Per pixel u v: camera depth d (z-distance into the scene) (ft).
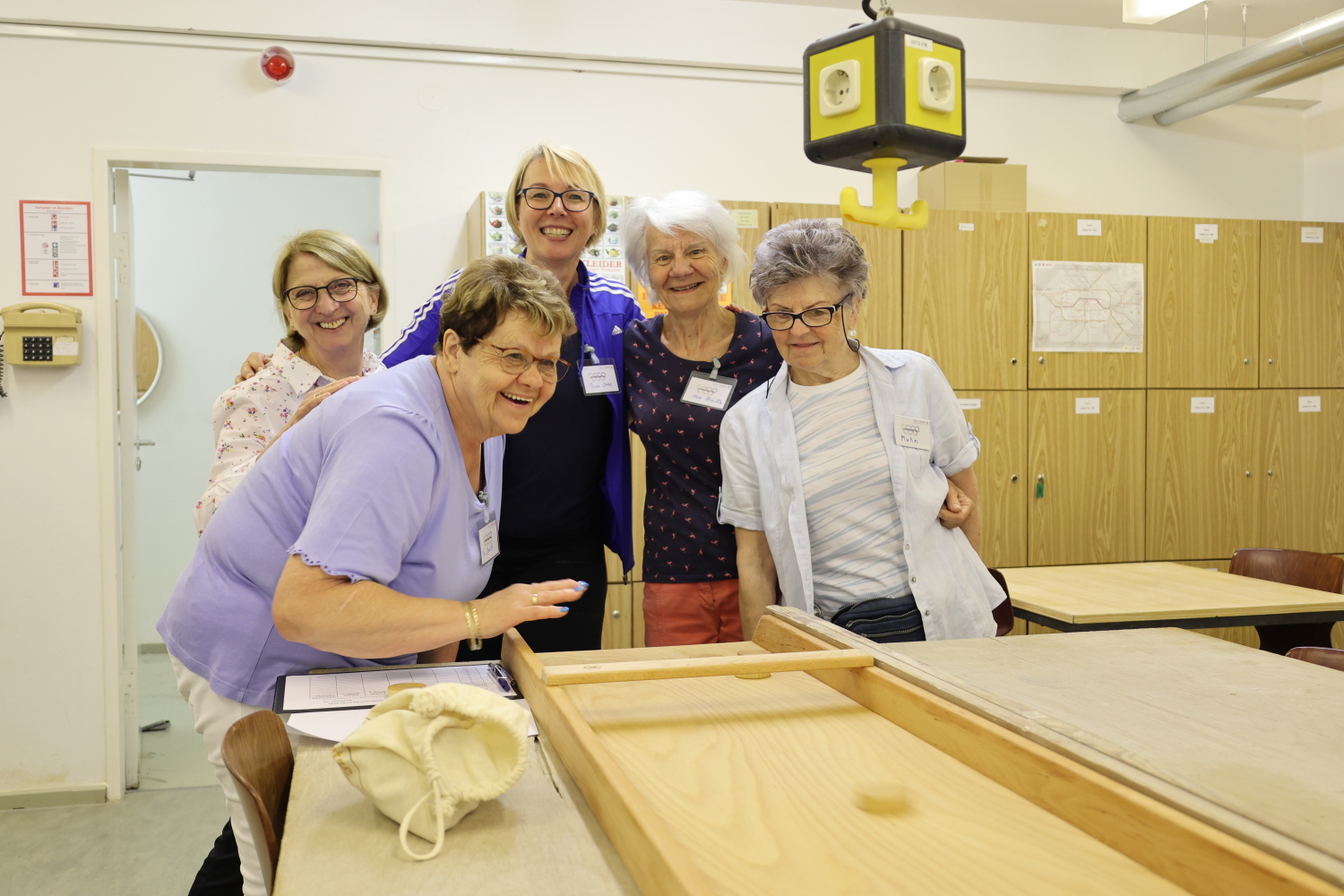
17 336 11.43
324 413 4.49
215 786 12.37
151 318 18.15
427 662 5.28
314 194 18.69
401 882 2.69
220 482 6.26
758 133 13.60
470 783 3.02
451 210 12.71
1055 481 13.16
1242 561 11.48
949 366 12.78
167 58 11.86
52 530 11.76
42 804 11.70
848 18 13.57
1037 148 14.74
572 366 7.00
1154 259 13.44
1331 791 2.89
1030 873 2.57
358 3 12.23
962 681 3.78
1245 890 2.29
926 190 13.43
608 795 2.91
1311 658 5.69
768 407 6.26
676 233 6.48
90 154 11.72
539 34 12.73
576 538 7.29
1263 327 13.85
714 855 2.68
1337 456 14.16
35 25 11.49
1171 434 13.55
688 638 7.02
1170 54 14.79
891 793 3.02
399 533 4.20
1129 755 2.93
